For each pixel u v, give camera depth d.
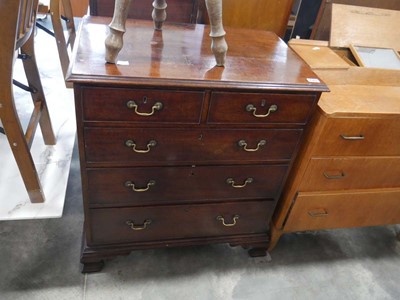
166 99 0.80
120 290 1.12
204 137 0.90
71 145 1.67
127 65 0.80
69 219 1.35
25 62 1.34
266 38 1.16
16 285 1.09
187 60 0.88
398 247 1.46
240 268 1.26
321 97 1.01
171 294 1.13
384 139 1.03
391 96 1.07
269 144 0.97
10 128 1.10
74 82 0.72
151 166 0.94
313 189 1.13
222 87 0.80
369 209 1.25
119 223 1.06
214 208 1.11
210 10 0.80
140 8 1.31
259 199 1.13
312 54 1.22
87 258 1.10
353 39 1.31
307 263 1.32
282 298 1.18
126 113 0.80
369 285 1.27
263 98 0.86
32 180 1.26
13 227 1.28
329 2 1.42
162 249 1.28
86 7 3.04
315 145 1.00
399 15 1.37
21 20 1.02
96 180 0.93
